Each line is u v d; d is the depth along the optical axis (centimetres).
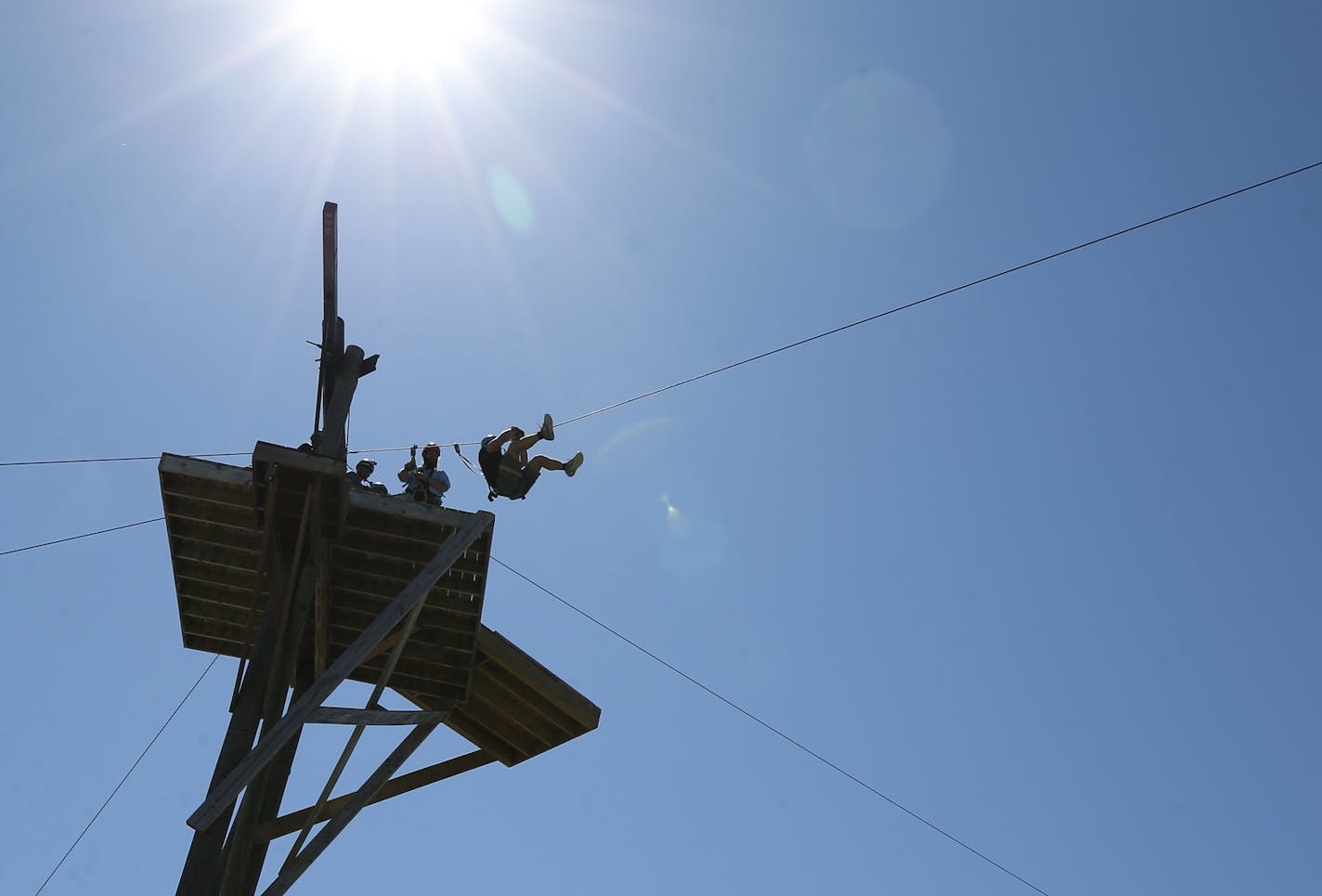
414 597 1166
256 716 1148
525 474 1388
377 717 1191
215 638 1470
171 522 1296
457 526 1287
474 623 1413
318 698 1109
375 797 1466
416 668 1486
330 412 1354
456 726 1588
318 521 1214
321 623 1375
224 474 1216
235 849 1252
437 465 1416
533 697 1505
